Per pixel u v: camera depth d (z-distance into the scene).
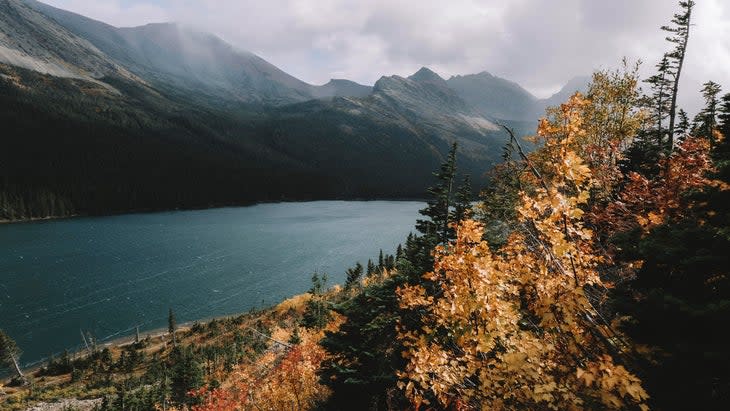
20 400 58.38
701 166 8.05
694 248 5.11
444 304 6.45
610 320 5.91
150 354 70.94
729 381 4.16
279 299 90.81
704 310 4.21
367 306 14.33
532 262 5.89
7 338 64.62
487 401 5.67
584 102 4.97
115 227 177.50
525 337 5.75
